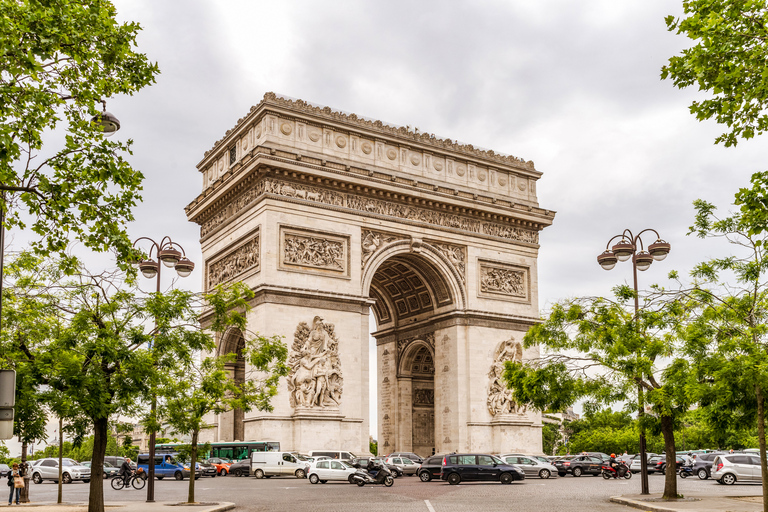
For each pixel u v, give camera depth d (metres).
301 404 90.56
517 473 79.25
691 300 47.56
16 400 37.56
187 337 46.62
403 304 118.94
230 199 104.31
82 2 32.50
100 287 42.34
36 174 32.25
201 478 95.62
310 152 98.75
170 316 45.59
